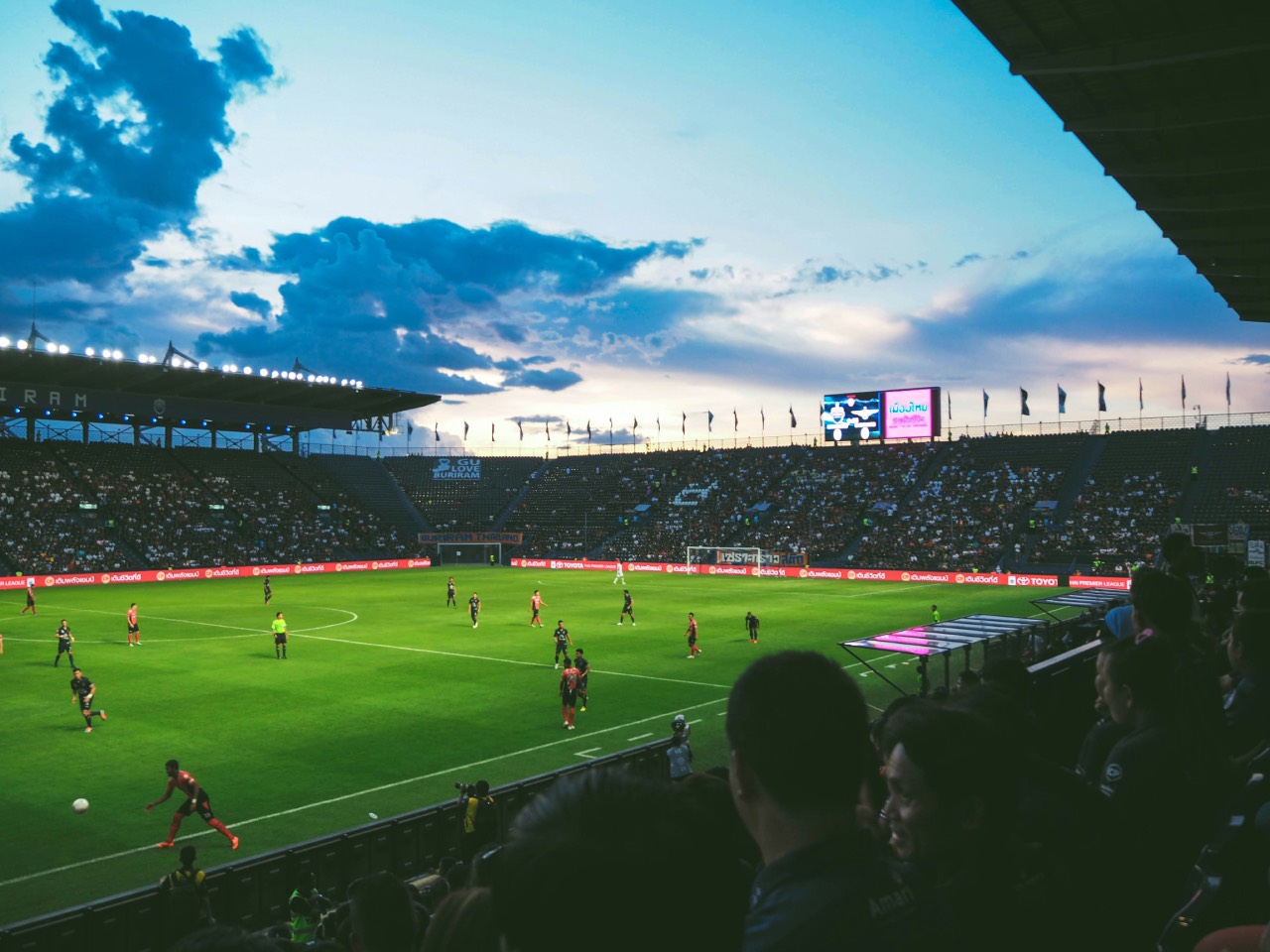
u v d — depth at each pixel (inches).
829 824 89.1
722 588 3100.4
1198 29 700.7
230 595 2817.4
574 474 5113.2
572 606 2541.8
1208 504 3405.5
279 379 3663.9
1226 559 690.8
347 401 4158.5
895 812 110.2
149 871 724.0
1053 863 119.1
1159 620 250.1
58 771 980.6
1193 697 171.3
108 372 3380.9
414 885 463.8
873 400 3868.1
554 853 61.8
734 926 66.9
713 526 4276.6
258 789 919.0
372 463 5123.0
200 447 4451.3
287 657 1669.5
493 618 2269.9
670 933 61.6
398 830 663.1
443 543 4419.3
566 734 1136.2
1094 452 3976.4
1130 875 126.9
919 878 93.6
